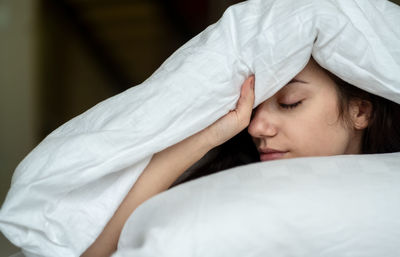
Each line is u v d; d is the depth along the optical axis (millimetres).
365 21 630
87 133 594
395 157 575
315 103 677
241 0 3936
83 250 588
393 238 475
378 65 629
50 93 3855
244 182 500
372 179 516
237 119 651
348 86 690
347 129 709
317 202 479
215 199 476
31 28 3525
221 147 851
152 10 4352
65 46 4090
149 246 449
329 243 466
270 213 465
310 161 546
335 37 620
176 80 619
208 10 4238
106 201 600
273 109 685
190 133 623
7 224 584
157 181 644
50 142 613
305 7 621
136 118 600
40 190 580
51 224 582
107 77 4574
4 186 2551
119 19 4383
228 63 631
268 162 549
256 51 627
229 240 449
